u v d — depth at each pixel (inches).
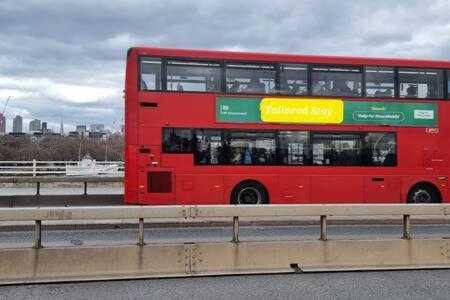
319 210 315.6
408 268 309.3
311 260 307.4
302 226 513.3
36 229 283.3
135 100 576.4
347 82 608.7
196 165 581.0
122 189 1006.4
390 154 612.1
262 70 595.2
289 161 594.9
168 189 577.0
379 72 614.9
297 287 270.7
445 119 622.8
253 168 589.3
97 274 282.5
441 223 550.6
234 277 290.0
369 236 444.1
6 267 273.3
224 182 584.4
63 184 1075.9
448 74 626.8
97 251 285.3
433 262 318.3
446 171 620.1
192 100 582.6
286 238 426.9
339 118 603.5
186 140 580.1
